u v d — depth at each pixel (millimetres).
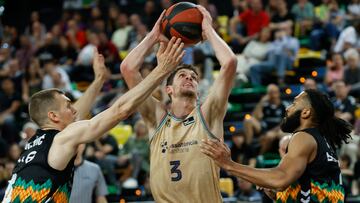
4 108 22500
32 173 8102
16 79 23578
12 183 8258
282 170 8031
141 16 28375
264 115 19125
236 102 21688
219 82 8766
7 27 29062
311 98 8617
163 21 8922
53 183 8086
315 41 23312
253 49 22109
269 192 9359
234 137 17984
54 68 23000
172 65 8078
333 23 23359
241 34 24141
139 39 24859
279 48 21766
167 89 9039
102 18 29234
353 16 23969
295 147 8227
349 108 18203
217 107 8734
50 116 8523
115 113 7996
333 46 22859
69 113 8625
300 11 24594
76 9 29750
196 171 8586
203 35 8906
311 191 8242
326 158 8305
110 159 18016
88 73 24609
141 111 9188
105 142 18844
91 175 10945
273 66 21672
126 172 18000
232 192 16734
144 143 18141
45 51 26094
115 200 15758
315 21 24000
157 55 8828
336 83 18516
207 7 24766
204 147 7879
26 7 31156
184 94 8859
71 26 26688
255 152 17625
